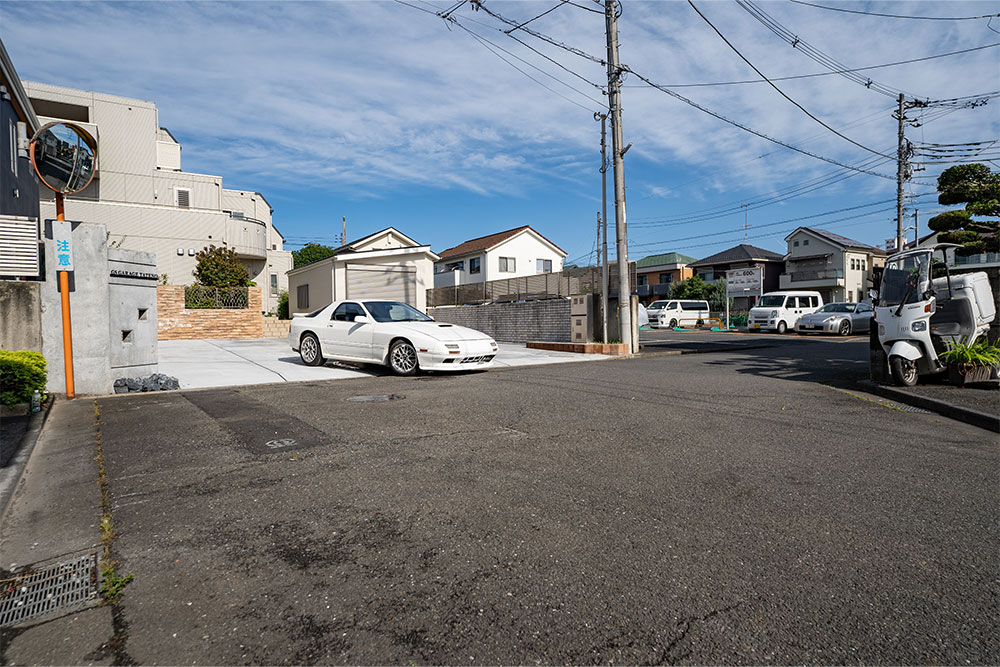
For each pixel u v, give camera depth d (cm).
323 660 180
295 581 229
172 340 1805
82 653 184
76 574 236
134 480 353
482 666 177
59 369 652
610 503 316
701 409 605
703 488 343
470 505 312
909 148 2159
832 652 184
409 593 220
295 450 424
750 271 3055
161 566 242
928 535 275
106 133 2698
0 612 209
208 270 2416
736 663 179
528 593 220
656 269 5425
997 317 898
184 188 2884
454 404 629
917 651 185
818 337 2220
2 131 1025
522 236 3791
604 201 1462
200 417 546
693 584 227
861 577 234
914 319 739
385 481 352
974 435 493
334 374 920
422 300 2202
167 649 186
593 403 639
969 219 1249
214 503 314
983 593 221
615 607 210
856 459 410
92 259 679
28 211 1196
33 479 356
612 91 1347
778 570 239
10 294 621
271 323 2069
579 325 1512
